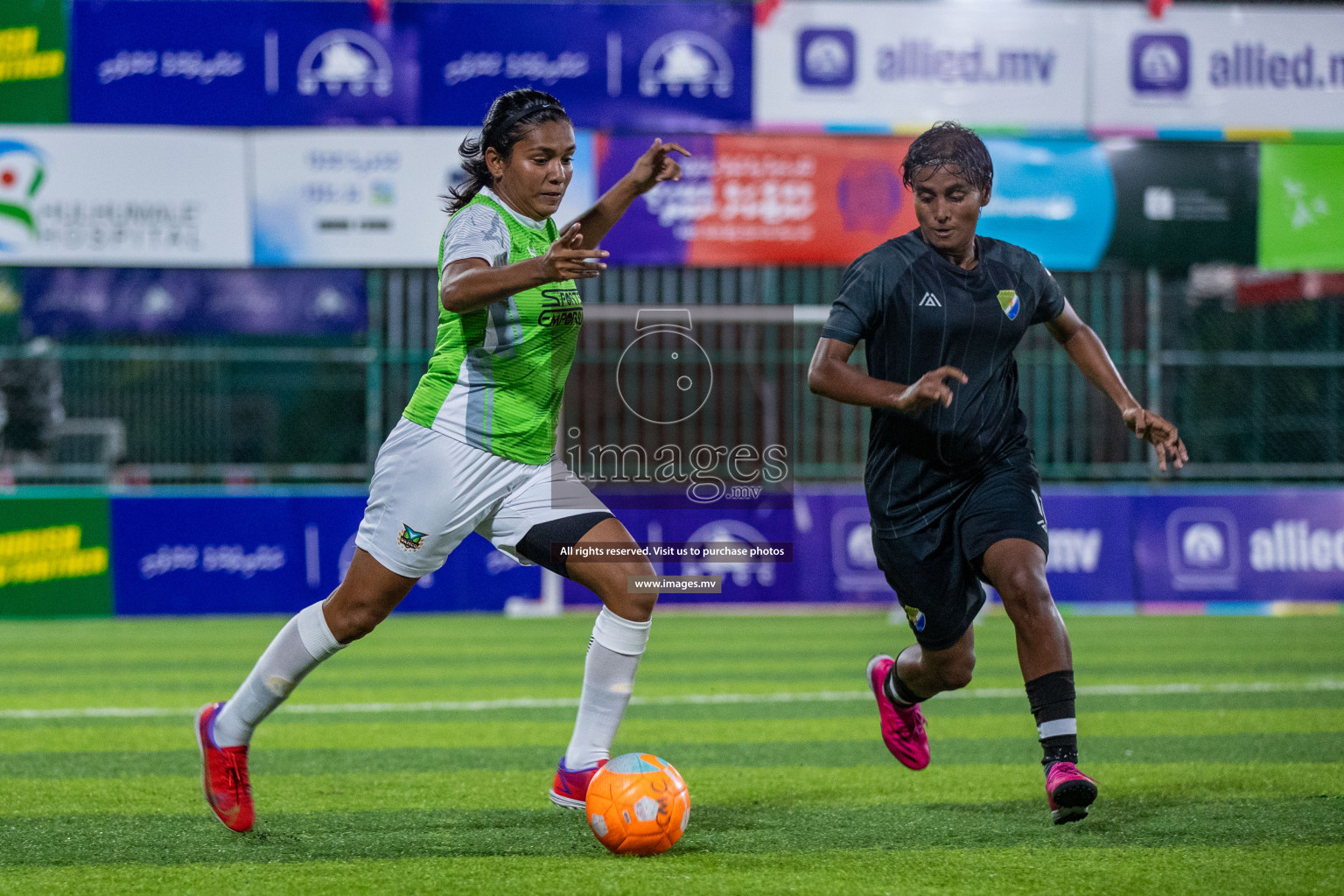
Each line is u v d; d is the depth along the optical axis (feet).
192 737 46.65
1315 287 108.06
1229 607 97.04
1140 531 97.35
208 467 99.76
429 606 96.12
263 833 30.83
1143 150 93.86
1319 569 97.86
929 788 36.45
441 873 26.61
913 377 30.25
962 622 31.24
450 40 90.74
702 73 91.20
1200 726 47.60
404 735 47.03
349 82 90.89
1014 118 92.58
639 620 30.22
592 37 90.74
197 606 93.97
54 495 93.35
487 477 29.01
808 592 96.27
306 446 111.04
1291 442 105.09
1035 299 30.73
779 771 39.47
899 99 91.86
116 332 98.78
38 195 90.38
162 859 28.14
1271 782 36.55
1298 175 94.43
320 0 90.53
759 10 90.89
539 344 28.81
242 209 91.20
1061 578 96.53
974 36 92.07
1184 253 94.43
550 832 30.73
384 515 29.09
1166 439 29.94
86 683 62.28
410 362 97.55
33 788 36.91
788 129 91.61
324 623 29.37
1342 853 28.09
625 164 91.04
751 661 70.44
